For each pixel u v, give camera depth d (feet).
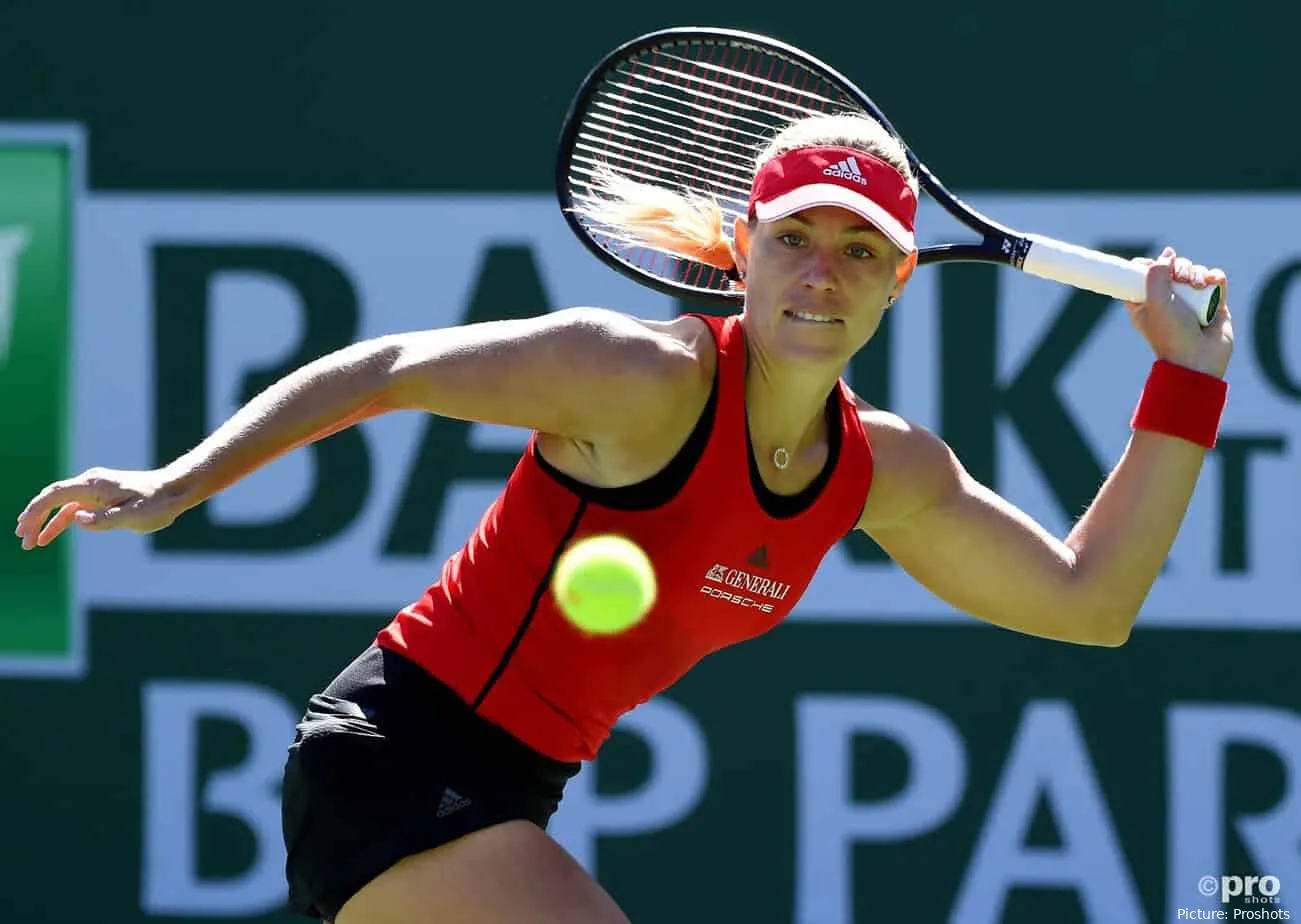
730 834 60.18
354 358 30.58
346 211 61.52
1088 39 60.08
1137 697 59.52
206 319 61.77
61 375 61.77
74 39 61.67
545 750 33.78
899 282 35.68
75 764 61.26
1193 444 35.73
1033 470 60.23
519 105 61.16
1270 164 59.72
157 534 61.52
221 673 61.31
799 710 60.18
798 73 60.03
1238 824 59.11
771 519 32.19
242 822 61.11
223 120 61.67
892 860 59.82
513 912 32.35
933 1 60.23
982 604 36.42
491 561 33.32
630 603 32.58
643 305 61.36
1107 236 60.03
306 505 61.46
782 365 31.83
